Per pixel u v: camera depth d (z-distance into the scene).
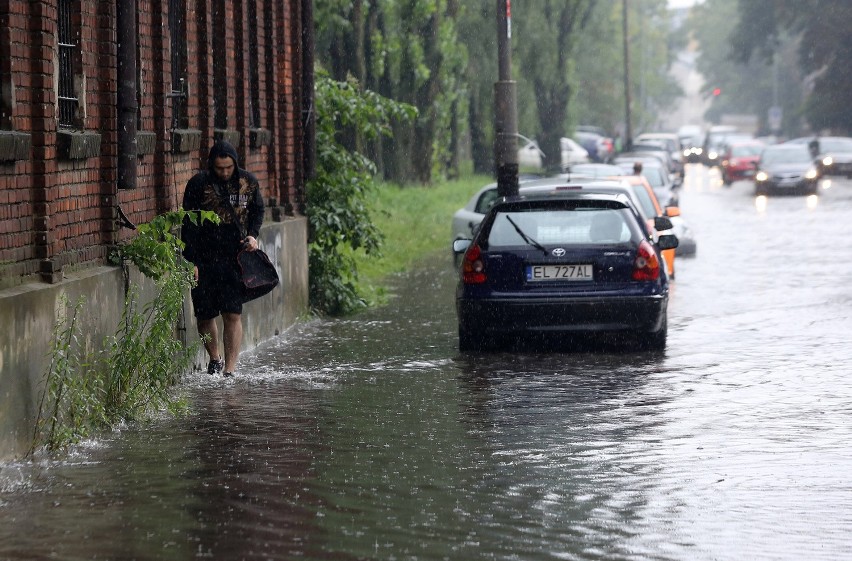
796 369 31.42
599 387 29.14
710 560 16.09
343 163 46.62
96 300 25.48
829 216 99.44
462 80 133.75
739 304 45.56
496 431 24.17
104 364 25.62
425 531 17.30
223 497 19.02
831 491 19.55
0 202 22.27
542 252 34.12
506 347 35.75
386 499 18.98
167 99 31.50
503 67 50.94
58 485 19.66
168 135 31.56
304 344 37.09
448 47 115.31
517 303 33.91
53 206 24.28
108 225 27.45
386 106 49.31
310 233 45.38
